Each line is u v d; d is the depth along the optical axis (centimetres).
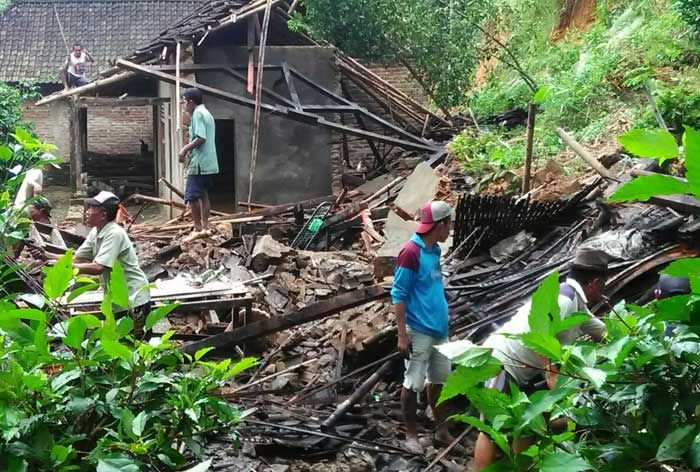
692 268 200
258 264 873
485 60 1666
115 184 1841
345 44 1324
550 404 209
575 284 406
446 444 543
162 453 320
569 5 1555
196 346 584
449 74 1359
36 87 1917
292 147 1304
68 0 2225
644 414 221
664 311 212
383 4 1290
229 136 1658
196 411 315
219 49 1273
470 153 1112
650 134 194
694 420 209
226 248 959
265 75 1290
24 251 799
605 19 1409
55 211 1639
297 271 867
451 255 741
